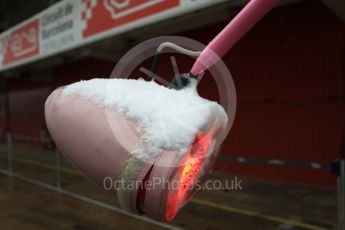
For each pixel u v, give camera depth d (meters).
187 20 7.63
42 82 15.73
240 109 8.40
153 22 4.91
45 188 7.43
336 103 6.77
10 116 18.53
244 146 8.31
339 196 3.06
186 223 5.00
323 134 6.95
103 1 5.90
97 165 0.63
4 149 15.45
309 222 4.93
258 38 8.04
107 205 5.95
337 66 6.74
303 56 7.26
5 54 10.08
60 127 0.69
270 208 5.64
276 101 7.73
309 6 7.11
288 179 7.44
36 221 5.32
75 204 6.15
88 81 0.72
